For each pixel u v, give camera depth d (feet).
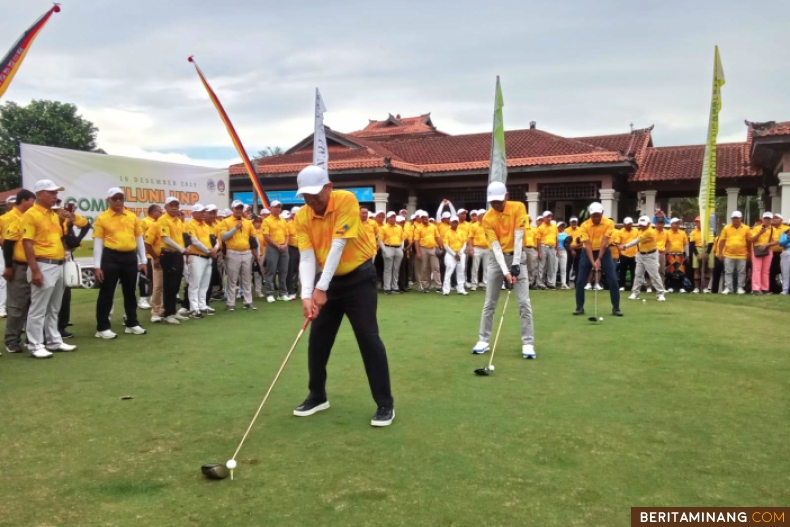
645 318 31.99
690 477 11.57
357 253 14.67
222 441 13.53
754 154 54.13
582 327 28.94
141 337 26.53
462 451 12.88
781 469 11.94
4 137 111.45
